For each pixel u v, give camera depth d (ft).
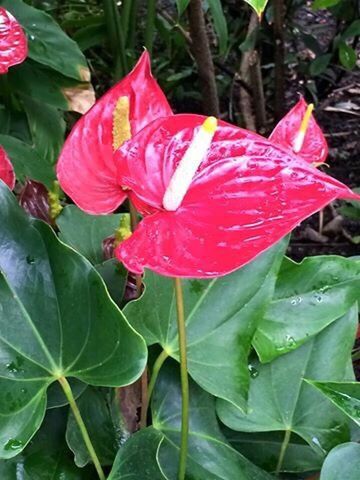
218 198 1.03
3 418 1.03
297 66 3.85
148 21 2.63
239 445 1.38
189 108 3.61
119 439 1.26
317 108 3.80
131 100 1.20
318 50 3.52
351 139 3.60
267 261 1.25
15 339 1.09
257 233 0.97
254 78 3.16
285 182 1.02
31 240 1.09
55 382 1.20
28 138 2.35
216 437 1.27
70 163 1.09
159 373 1.32
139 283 1.31
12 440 1.02
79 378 1.09
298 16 4.34
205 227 0.98
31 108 2.27
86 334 1.09
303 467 1.35
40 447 1.24
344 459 1.11
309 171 1.02
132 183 1.03
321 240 3.06
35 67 2.14
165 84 3.35
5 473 1.19
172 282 1.25
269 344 1.31
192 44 2.80
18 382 1.07
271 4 3.23
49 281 1.10
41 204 1.51
